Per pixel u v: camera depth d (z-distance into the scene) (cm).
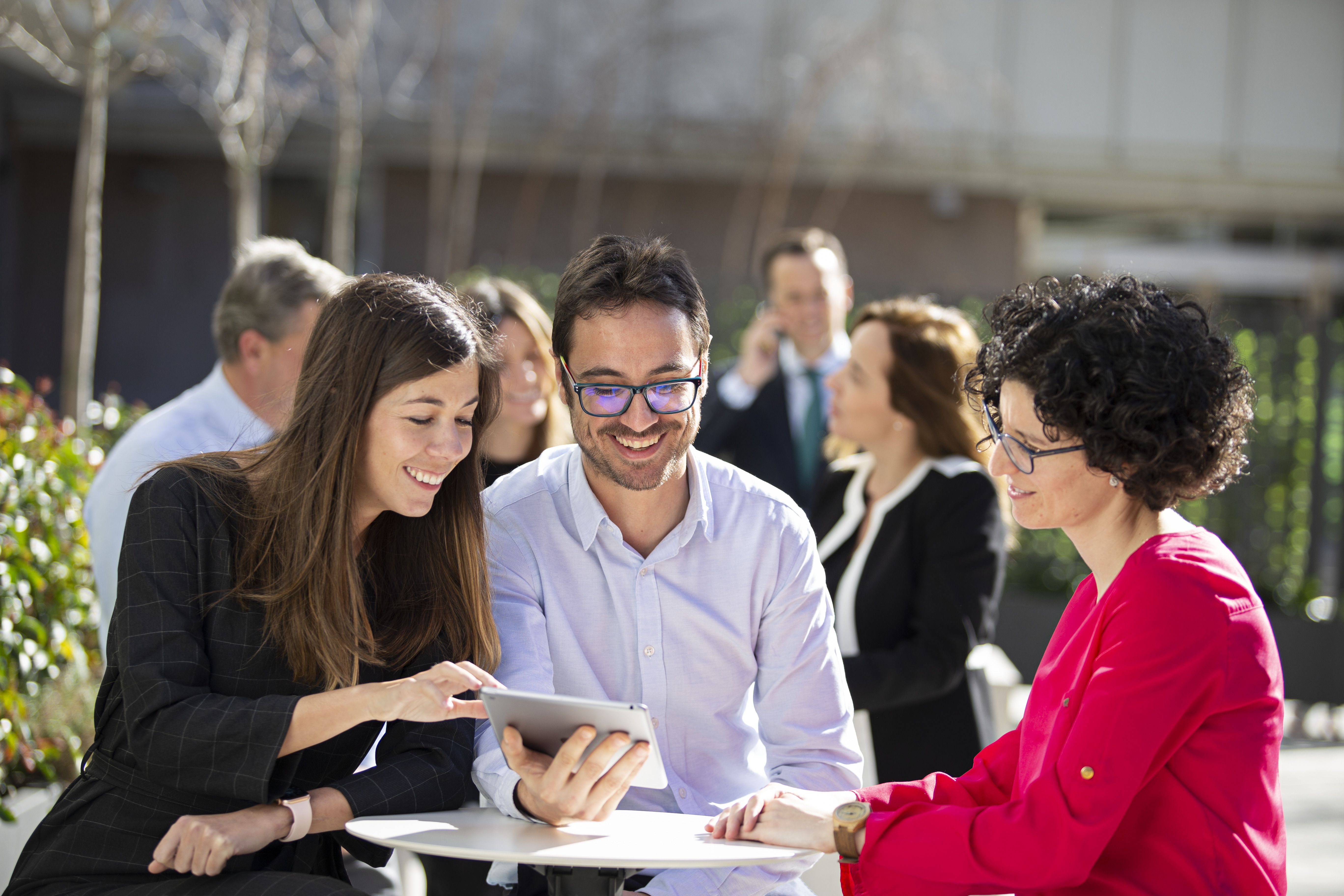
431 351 186
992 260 1126
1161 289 170
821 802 182
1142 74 1062
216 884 176
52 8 432
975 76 1027
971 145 1050
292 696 184
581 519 215
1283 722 162
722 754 219
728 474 222
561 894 173
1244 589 160
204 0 566
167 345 1096
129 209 1091
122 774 185
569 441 359
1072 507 169
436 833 164
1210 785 156
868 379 304
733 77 1008
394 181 1088
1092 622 169
